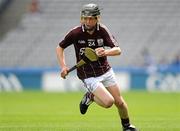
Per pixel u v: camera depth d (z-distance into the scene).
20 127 28.94
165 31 81.94
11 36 85.38
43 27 85.88
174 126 29.42
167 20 83.56
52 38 84.25
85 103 24.50
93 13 22.48
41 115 38.78
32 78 74.56
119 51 23.06
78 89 72.88
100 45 23.55
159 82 71.31
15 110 44.09
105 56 23.41
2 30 86.75
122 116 24.53
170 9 84.56
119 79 71.81
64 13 87.31
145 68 71.50
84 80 23.75
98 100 23.33
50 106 48.41
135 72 71.62
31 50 83.25
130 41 81.25
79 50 23.69
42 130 27.31
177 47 79.62
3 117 36.75
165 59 78.25
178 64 74.31
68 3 88.31
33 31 85.56
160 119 34.62
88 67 23.56
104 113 40.53
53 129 27.81
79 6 87.81
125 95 63.00
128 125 24.70
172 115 38.44
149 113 40.56
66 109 44.91
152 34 81.88
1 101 55.31
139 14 84.75
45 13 87.50
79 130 27.31
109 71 23.83
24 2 88.31
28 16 87.12
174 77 70.75
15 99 58.12
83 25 23.34
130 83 71.69
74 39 23.52
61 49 23.86
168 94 64.69
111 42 23.25
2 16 87.56
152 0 85.75
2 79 75.19
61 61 23.80
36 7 87.94
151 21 83.69
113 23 84.06
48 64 81.31
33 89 74.38
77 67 23.45
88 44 23.45
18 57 83.00
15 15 87.62
